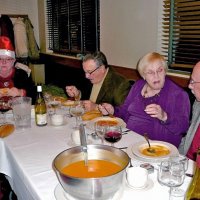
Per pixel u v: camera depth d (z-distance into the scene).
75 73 3.92
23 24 5.18
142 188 1.03
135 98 2.04
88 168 1.02
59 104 2.19
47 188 1.06
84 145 1.08
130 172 1.04
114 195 0.95
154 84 1.86
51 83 4.88
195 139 1.63
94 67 2.32
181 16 2.70
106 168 1.01
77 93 2.36
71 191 0.89
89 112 2.05
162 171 1.11
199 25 2.59
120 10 3.35
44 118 1.81
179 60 2.83
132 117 2.02
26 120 1.84
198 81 1.65
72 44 4.77
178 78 2.68
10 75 2.80
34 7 5.58
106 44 3.74
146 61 1.87
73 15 4.54
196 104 1.74
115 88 2.30
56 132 1.68
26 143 1.52
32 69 5.32
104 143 1.48
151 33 2.99
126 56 3.41
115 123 1.80
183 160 1.20
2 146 1.57
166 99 1.85
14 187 1.45
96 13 3.92
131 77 3.02
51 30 5.33
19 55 5.19
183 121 1.76
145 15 3.02
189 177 1.10
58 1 4.89
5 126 1.74
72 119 1.94
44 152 1.39
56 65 4.68
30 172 1.19
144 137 1.57
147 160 1.26
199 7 2.50
